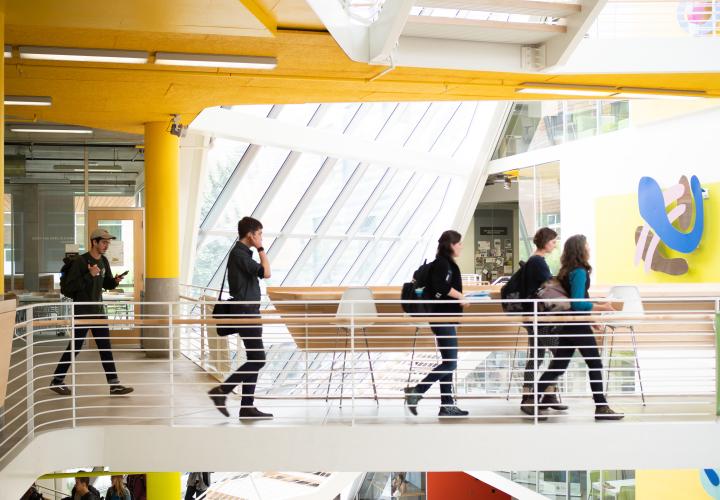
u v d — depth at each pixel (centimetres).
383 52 693
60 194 1231
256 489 1556
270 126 1295
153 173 1034
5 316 541
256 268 665
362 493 2064
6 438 581
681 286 868
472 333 809
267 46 689
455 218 2097
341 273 1875
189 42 670
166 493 907
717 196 1177
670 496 1163
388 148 1670
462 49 770
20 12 571
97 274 754
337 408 720
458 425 650
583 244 675
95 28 617
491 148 2019
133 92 855
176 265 1048
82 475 865
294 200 1546
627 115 1439
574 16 730
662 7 1162
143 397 762
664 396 777
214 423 655
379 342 827
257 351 672
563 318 669
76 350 702
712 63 817
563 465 652
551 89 877
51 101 885
